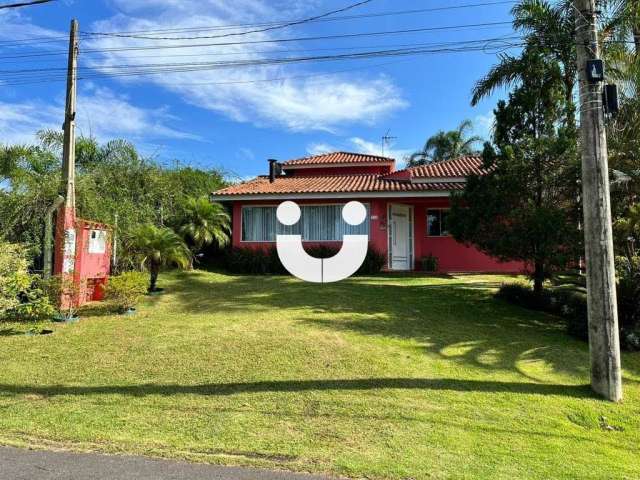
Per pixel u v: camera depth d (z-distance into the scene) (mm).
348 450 4422
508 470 4176
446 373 6809
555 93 10992
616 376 6297
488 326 9570
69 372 6465
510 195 10445
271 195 17719
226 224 17641
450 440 4754
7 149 14273
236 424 4941
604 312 6406
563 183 10453
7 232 10312
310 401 5602
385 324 9211
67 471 3889
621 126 10844
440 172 19000
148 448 4348
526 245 10039
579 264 10164
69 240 9945
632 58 12125
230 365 6754
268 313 9969
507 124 11281
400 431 4898
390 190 16953
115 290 10086
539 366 7434
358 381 6285
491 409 5629
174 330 8531
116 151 16703
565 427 5312
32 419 4977
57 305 9430
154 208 16766
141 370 6547
